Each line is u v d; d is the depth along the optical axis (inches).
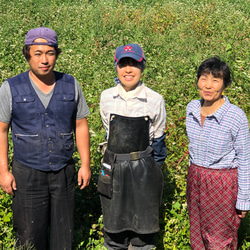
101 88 260.5
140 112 118.2
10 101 110.2
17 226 120.1
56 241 123.1
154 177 121.3
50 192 119.0
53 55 108.7
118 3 535.8
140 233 121.7
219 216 118.0
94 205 156.8
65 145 115.5
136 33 401.4
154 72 299.0
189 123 119.4
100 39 370.0
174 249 136.7
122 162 119.2
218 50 342.3
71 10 479.2
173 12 478.3
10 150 172.6
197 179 118.6
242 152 112.0
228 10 478.6
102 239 139.6
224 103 112.6
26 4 496.1
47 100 112.0
